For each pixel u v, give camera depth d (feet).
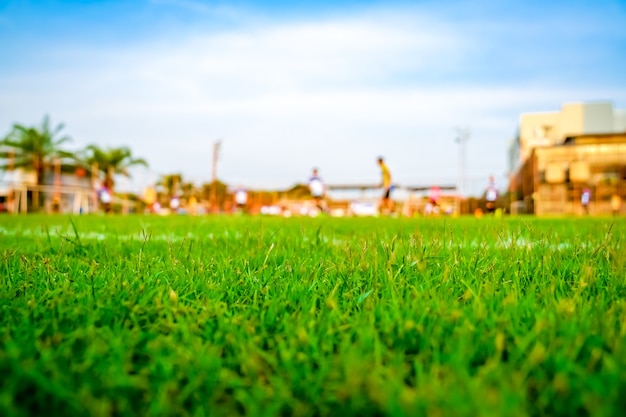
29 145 107.45
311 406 2.59
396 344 3.32
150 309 4.06
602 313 3.74
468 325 3.37
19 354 2.88
